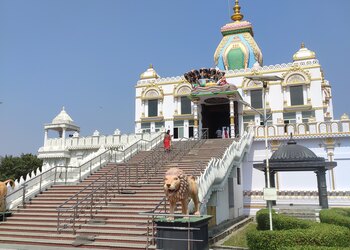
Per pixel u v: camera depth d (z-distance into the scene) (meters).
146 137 31.36
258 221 15.90
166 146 25.77
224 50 42.06
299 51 35.75
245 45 41.38
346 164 26.86
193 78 34.12
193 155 23.67
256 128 29.47
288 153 19.61
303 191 26.02
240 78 36.03
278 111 34.09
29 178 20.81
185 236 10.33
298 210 19.98
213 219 17.69
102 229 14.28
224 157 20.05
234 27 42.97
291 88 34.34
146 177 19.91
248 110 34.94
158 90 38.72
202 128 35.19
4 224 16.38
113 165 23.69
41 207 18.03
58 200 18.61
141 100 39.41
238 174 25.88
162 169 20.98
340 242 10.12
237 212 23.78
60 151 33.72
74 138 34.66
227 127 34.81
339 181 26.69
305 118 33.38
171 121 37.66
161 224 10.73
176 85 38.06
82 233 14.14
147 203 15.95
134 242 12.77
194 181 12.45
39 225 15.66
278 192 25.84
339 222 13.57
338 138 27.38
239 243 14.32
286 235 10.39
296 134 28.28
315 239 10.15
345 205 24.30
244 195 26.72
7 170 47.78
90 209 16.05
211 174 17.11
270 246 10.44
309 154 19.41
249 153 29.00
